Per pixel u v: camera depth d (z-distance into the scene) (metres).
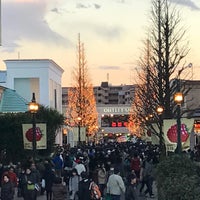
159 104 33.38
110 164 25.69
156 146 45.03
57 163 27.94
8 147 31.73
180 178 12.88
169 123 23.98
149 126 39.00
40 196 24.17
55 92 69.06
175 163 16.80
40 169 22.80
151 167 24.52
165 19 38.50
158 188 16.64
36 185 19.56
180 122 22.73
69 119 75.81
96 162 28.67
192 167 16.97
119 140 105.94
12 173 21.48
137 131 96.19
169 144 23.95
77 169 21.89
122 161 29.28
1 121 31.80
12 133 31.67
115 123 136.50
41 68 63.09
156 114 36.09
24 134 25.39
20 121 31.80
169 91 33.00
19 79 63.59
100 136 125.38
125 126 135.88
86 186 17.11
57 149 35.91
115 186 18.52
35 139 24.19
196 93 55.97
